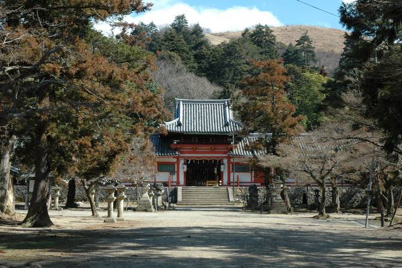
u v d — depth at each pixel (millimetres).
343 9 15430
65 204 47250
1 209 24922
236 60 95500
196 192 53625
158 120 21750
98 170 23250
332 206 46438
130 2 17906
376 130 23797
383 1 13875
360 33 15742
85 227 21797
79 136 20516
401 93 14094
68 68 18109
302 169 34781
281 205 39438
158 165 56594
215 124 55875
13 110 15852
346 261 11789
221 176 57500
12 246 14211
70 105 17719
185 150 56719
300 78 78250
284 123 40969
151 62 21156
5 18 16438
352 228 23578
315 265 11031
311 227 23938
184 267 10406
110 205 25422
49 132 20688
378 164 28031
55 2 17797
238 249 13859
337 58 135375
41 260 11375
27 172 37281
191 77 88812
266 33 117188
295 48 110938
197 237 17203
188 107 57781
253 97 42562
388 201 32875
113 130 21438
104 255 12320
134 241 15688
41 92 19438
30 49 16734
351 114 27094
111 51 20938
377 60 18219
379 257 12688
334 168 34250
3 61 16344
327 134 31922
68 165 22469
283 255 12750
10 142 24516
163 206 43750
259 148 42094
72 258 11758
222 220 27969
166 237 17078
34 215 21609
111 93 19250
